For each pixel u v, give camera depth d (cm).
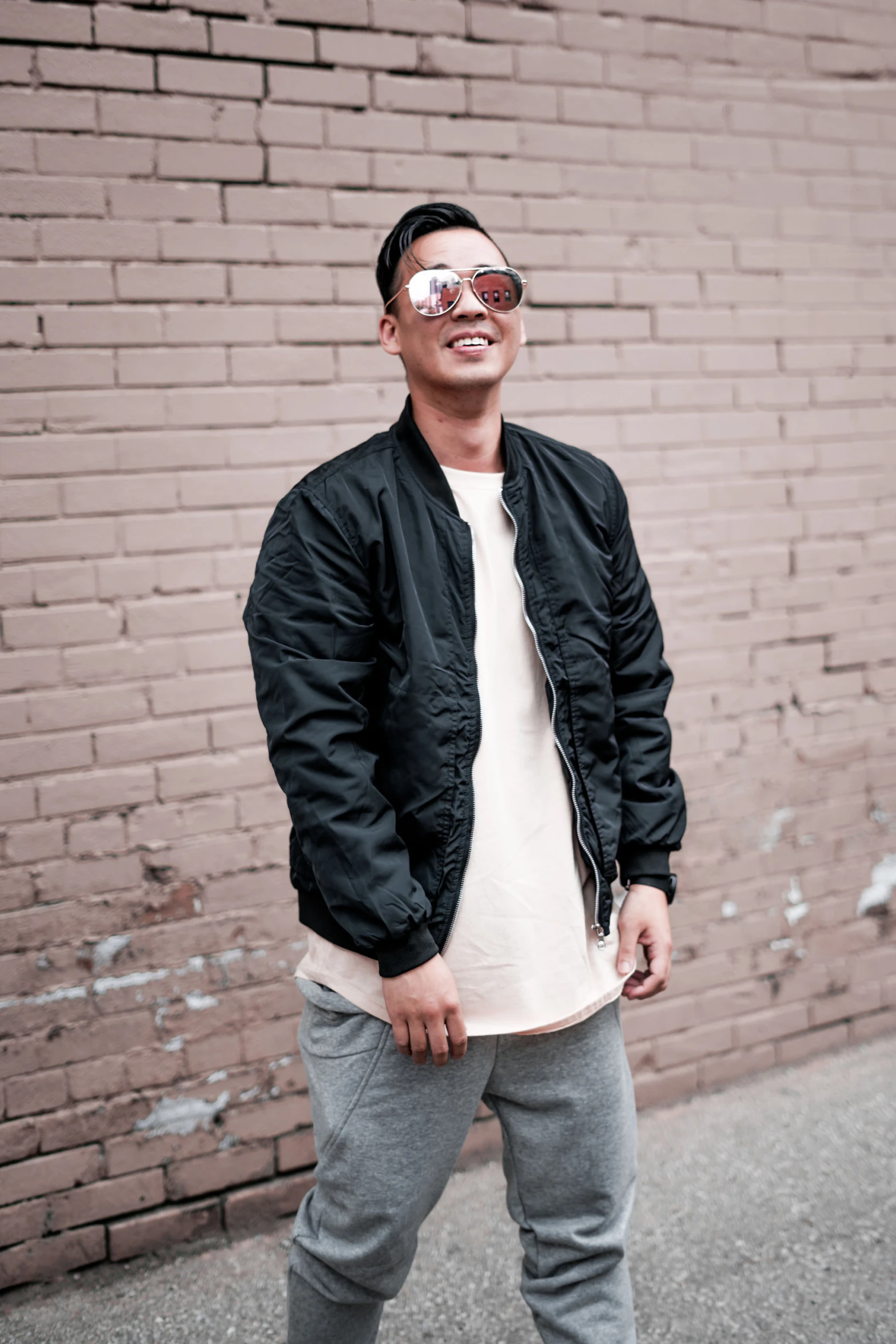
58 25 233
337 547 160
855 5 315
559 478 181
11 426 235
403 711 159
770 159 307
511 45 274
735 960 313
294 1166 264
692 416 301
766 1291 230
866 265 322
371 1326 181
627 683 188
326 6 254
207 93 246
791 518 315
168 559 248
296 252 255
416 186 266
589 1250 174
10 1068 239
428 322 167
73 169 236
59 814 241
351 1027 167
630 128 289
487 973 164
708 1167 274
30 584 238
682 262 297
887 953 335
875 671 330
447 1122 167
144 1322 228
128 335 242
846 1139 284
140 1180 250
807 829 322
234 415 252
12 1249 239
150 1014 250
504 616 171
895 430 329
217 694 253
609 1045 177
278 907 261
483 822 164
